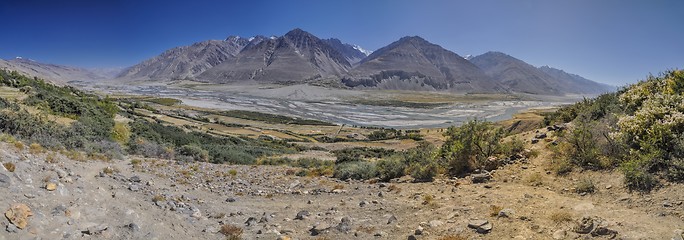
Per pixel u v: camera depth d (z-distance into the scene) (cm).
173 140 4238
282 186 1561
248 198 1301
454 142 1465
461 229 756
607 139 1053
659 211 695
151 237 722
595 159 1030
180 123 10081
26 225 613
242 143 6456
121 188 1108
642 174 831
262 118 17625
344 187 1433
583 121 1353
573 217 736
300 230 860
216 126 11462
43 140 1819
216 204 1151
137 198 1001
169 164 2152
